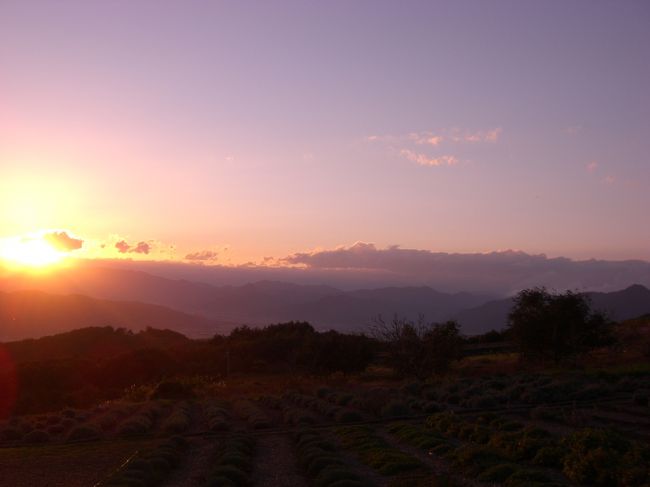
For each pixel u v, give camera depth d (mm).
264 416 31406
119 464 21875
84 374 64188
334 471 16312
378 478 16703
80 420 35969
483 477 15156
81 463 22422
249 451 22078
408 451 20203
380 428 26328
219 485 16062
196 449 24438
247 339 91000
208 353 77125
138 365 67562
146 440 27875
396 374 50469
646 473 13156
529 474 14422
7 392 56938
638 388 30047
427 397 34375
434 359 47531
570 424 22203
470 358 60438
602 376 36938
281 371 68938
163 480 18734
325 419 30641
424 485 14805
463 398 31844
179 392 50781
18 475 20688
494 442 18625
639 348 53500
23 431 32250
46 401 54688
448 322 49188
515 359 56281
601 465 14039
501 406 28812
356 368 58844
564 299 50062
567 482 14211
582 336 49375
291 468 19625
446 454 18406
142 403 46000
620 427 21000
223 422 29594
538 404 28359
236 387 54500
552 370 44719
